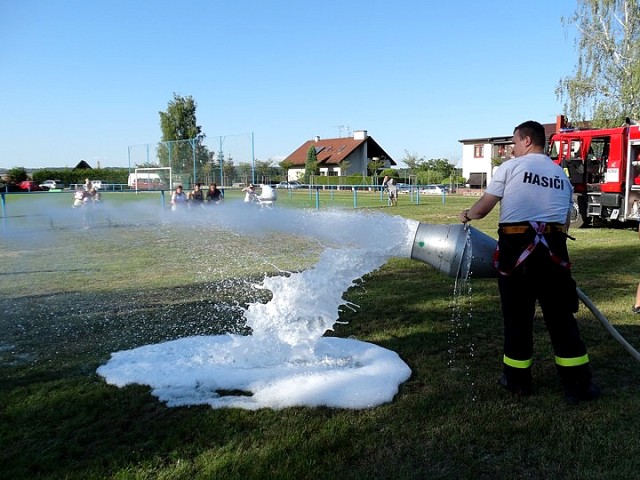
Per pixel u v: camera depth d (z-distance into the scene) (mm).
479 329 4926
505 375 3578
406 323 5152
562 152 15039
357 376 3680
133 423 3205
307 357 4152
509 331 3486
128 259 9641
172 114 49844
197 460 2768
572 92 28078
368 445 2883
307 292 4262
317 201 20562
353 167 63344
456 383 3686
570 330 3373
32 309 5934
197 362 4109
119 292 6793
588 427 3041
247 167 30000
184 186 31297
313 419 3184
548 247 3258
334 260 4262
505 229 3377
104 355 4410
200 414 3285
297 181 47594
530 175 3326
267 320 4270
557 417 3170
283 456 2783
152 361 4129
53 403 3479
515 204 3334
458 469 2658
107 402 3486
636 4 26328
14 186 39438
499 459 2748
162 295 6605
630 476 2568
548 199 3297
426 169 59625
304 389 3484
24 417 3291
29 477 2664
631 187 13289
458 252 3797
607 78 27609
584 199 14430
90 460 2803
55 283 7422
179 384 3688
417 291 6504
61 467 2746
